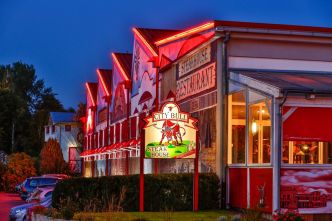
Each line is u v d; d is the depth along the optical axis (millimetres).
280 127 16219
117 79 39188
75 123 70688
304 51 20812
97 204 18062
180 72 24562
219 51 20188
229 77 19922
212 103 20734
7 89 70812
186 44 23484
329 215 16422
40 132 77562
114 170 38906
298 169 16344
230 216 16734
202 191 19234
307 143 17016
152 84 29594
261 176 17062
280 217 13250
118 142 36688
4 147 70188
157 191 18672
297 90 16125
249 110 18219
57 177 35500
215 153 20297
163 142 18375
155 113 18391
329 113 16484
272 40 20438
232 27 20000
